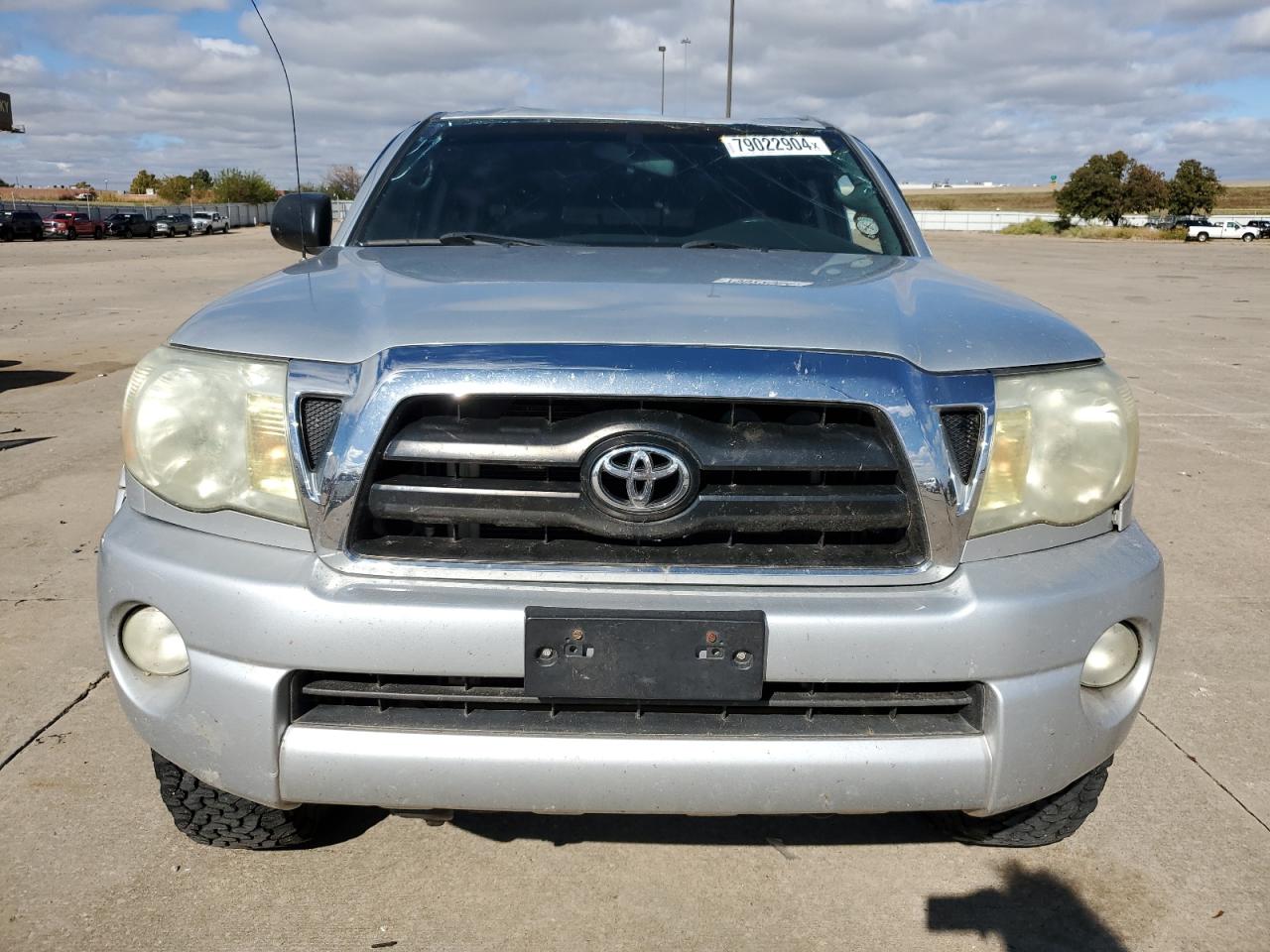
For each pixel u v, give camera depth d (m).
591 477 1.81
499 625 1.78
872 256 2.86
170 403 1.95
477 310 1.94
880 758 1.84
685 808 1.84
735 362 1.82
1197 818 2.64
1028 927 2.23
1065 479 1.97
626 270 2.37
